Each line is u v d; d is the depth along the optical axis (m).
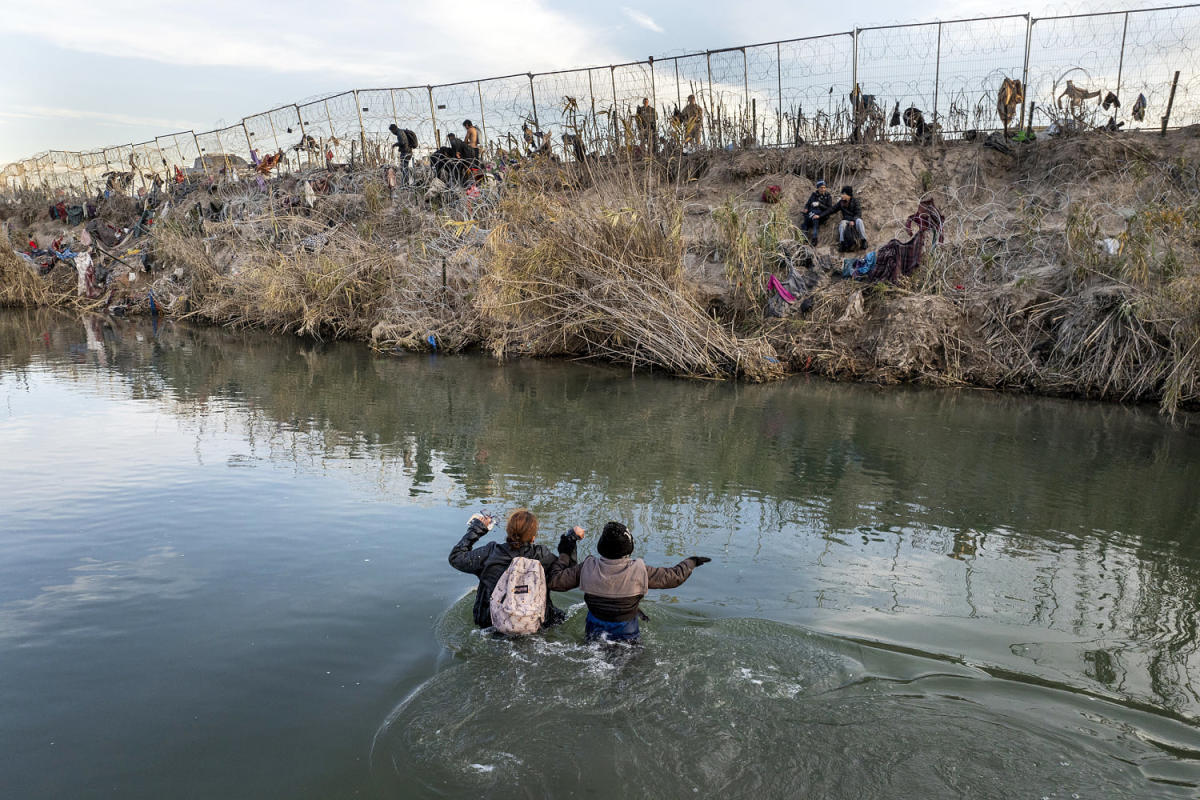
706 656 4.53
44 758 3.70
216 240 26.28
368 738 3.82
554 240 16.58
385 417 11.70
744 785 3.37
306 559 6.23
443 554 6.34
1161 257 13.55
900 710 3.98
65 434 10.56
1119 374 13.02
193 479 8.46
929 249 15.84
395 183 24.03
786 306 16.03
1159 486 8.35
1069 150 17.88
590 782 3.38
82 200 39.72
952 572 6.06
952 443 10.16
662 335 15.55
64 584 5.75
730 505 7.67
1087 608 5.41
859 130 20.70
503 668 4.37
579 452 9.67
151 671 4.51
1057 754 3.63
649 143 20.39
